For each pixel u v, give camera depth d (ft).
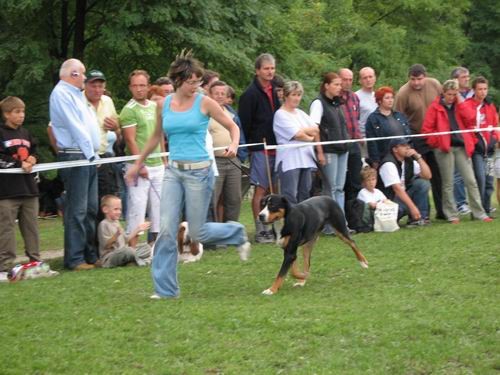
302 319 24.22
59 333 23.56
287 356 21.27
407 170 44.65
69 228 34.99
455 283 28.86
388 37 121.60
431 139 45.42
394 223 42.60
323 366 20.57
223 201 40.93
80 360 21.20
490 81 150.41
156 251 27.89
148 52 75.36
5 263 33.42
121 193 45.01
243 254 27.66
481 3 149.18
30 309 26.48
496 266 31.55
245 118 41.09
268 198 28.73
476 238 38.19
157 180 38.42
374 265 33.01
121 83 81.46
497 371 20.45
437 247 36.35
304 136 40.22
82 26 75.72
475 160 46.50
